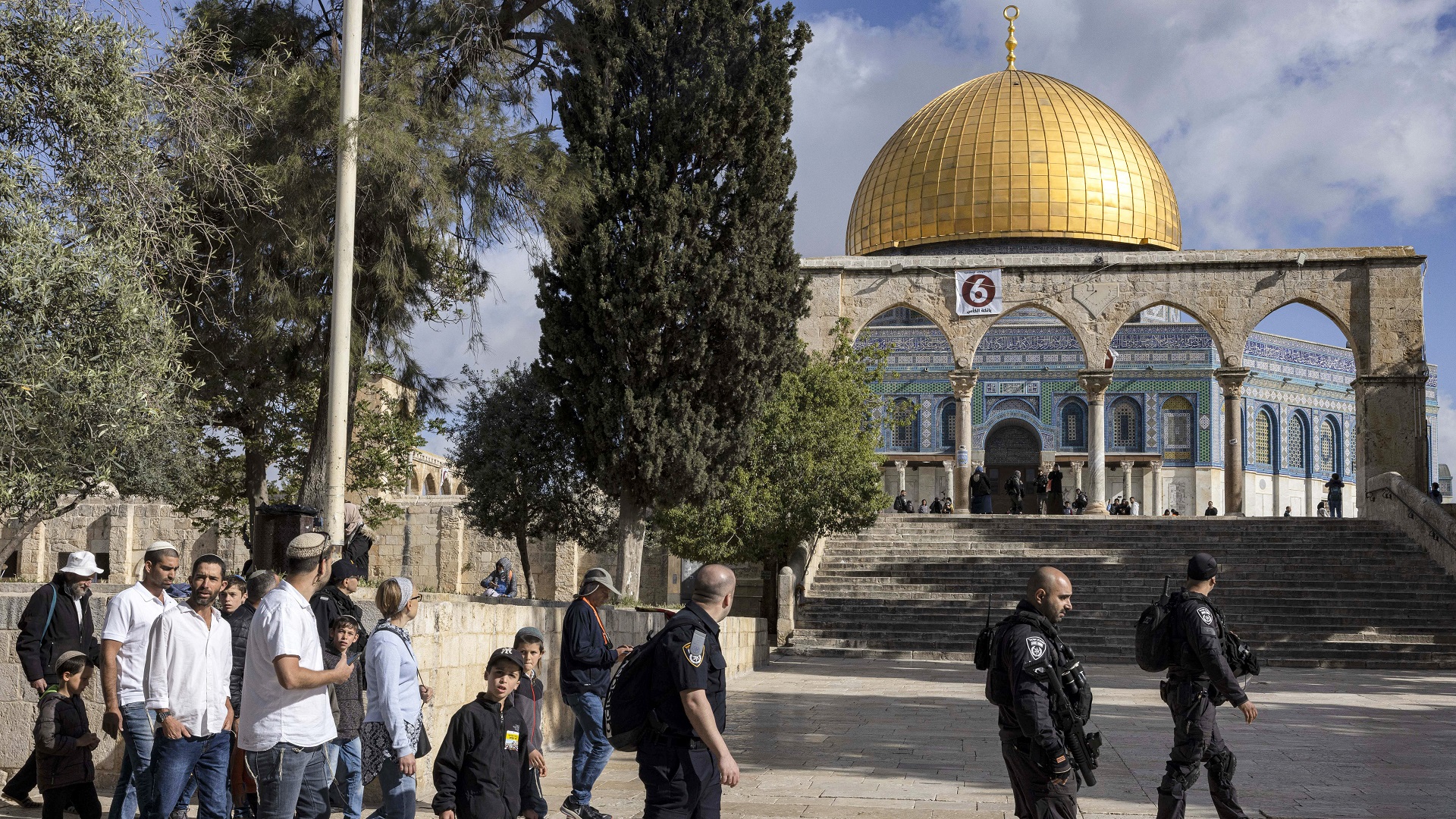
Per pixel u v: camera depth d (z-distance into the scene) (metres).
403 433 28.23
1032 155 52.59
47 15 10.82
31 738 10.27
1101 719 16.28
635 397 21.78
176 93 12.84
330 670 6.80
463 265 18.66
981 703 18.20
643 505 22.58
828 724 15.42
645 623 16.78
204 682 7.54
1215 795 8.37
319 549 6.84
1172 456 54.34
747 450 23.16
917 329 56.28
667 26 22.09
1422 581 29.05
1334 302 36.84
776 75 22.33
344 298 14.91
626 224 21.75
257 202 16.06
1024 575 30.98
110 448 11.23
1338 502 44.62
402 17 19.09
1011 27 58.44
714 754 6.07
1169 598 8.62
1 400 10.20
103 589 15.62
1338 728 15.60
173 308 14.36
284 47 18.39
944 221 53.03
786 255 23.12
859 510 28.84
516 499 27.97
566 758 12.61
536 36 21.14
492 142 17.75
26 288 10.05
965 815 9.60
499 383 29.27
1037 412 55.25
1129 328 55.25
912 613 29.25
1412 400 35.91
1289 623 27.56
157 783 7.41
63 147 11.20
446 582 36.91
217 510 28.42
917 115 56.72
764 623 25.22
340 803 8.43
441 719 10.80
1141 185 53.59
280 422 24.11
